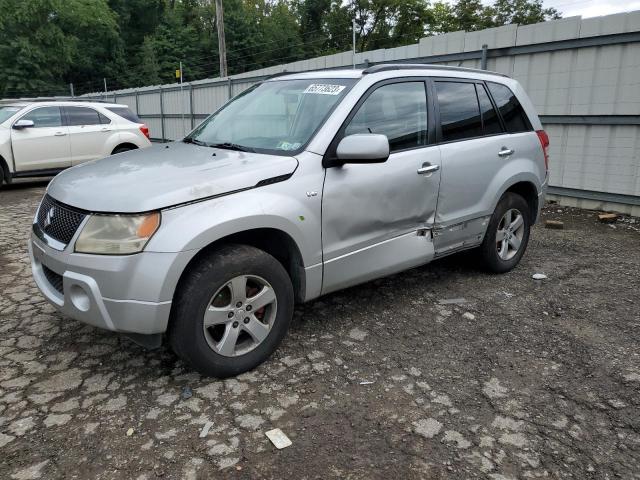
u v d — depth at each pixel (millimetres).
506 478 2420
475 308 4289
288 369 3318
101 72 44000
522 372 3322
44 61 35250
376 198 3676
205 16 50312
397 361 3439
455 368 3365
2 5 33750
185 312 2893
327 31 52562
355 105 3654
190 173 3133
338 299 4441
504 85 4953
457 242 4445
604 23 7375
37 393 3035
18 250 5879
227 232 2947
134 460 2504
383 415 2867
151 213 2793
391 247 3885
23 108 10258
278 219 3150
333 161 3457
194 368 3049
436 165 4074
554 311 4242
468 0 48500
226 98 16797
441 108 4270
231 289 3043
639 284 4871
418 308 4281
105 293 2797
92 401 2963
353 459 2523
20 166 10047
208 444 2617
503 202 4816
